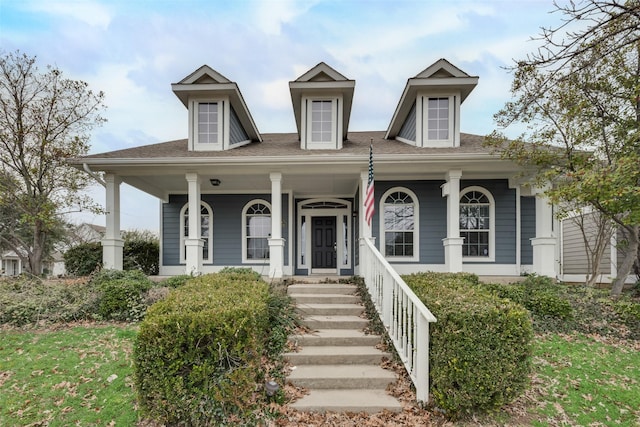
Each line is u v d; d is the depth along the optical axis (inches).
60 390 164.7
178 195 443.8
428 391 151.3
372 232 387.5
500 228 387.2
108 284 273.7
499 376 138.3
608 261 443.8
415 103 392.5
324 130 392.8
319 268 457.1
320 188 430.3
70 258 406.6
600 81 267.7
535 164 310.0
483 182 390.6
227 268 337.7
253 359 143.1
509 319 142.7
